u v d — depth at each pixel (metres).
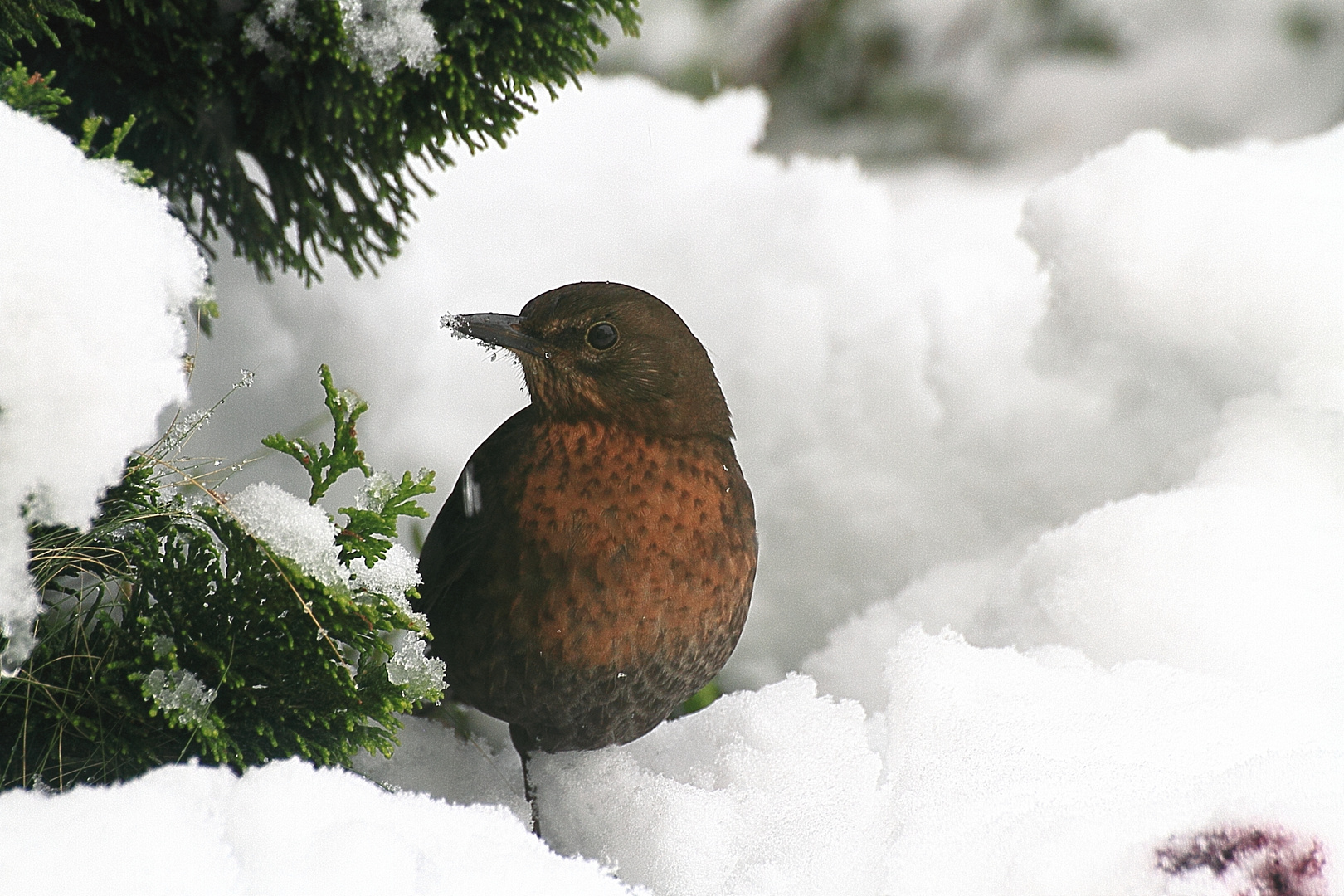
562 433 3.97
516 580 3.96
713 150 4.32
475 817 3.83
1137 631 4.00
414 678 3.86
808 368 4.27
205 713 3.84
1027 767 3.92
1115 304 4.16
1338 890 3.87
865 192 4.32
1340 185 4.15
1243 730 3.94
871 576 4.23
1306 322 4.12
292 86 3.94
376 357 4.20
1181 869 3.88
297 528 3.84
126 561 3.85
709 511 3.97
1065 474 4.21
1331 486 4.06
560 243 4.27
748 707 4.01
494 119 3.95
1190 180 4.15
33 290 3.77
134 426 3.78
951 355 4.25
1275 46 4.55
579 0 3.94
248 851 3.79
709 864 3.95
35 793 3.79
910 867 3.89
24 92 3.82
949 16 4.41
